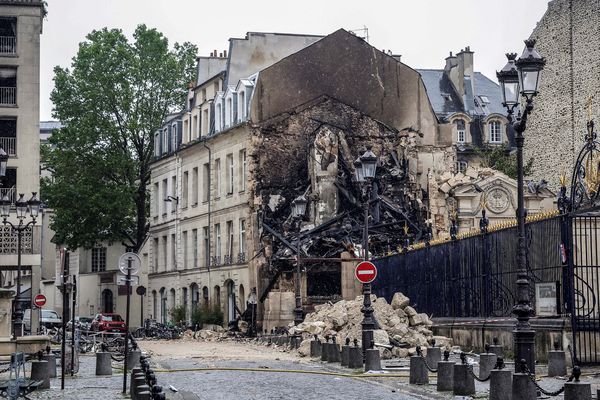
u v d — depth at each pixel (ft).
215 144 251.19
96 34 298.35
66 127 289.33
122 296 315.37
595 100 244.42
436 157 236.84
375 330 134.41
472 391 81.51
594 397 74.38
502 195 214.07
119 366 127.65
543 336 108.37
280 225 225.15
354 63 235.40
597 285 103.65
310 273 215.72
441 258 145.59
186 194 273.13
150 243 297.12
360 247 209.97
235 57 248.32
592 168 101.30
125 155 291.17
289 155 230.68
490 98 301.84
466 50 299.99
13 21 235.61
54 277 360.28
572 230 104.17
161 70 296.71
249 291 226.17
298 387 92.94
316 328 154.20
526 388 68.28
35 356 127.03
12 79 235.20
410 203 226.17
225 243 245.45
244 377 105.60
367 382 97.14
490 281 126.52
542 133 262.47
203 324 242.17
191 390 91.81
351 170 225.76
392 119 236.22
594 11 245.04
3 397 75.72
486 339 125.49
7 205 162.91
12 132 233.76
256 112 230.27
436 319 146.00
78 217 288.30
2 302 130.72
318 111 232.53
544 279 109.81
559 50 256.52
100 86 291.17
